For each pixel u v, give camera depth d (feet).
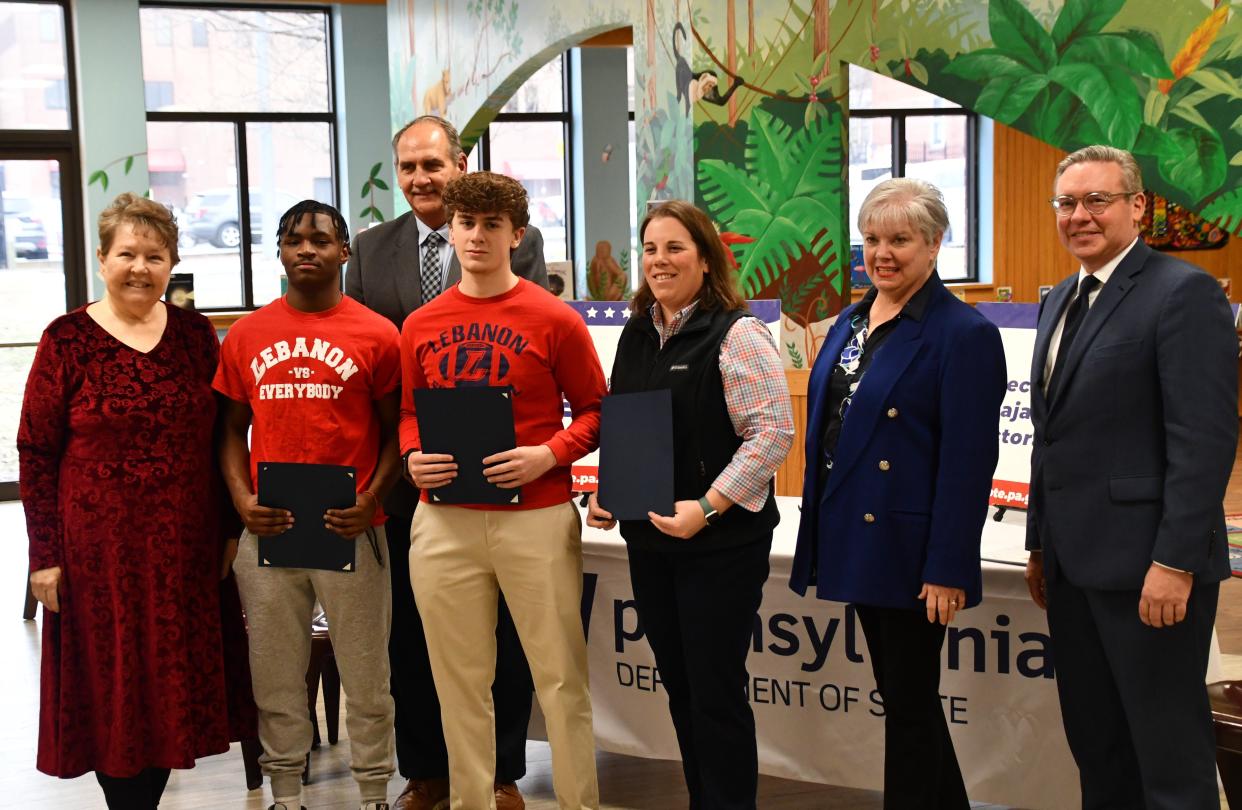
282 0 29.91
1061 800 9.50
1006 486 10.93
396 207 30.60
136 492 8.50
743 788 8.23
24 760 12.00
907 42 14.83
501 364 8.29
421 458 8.25
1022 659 9.52
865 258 7.93
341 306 8.98
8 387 28.73
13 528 24.44
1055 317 8.04
